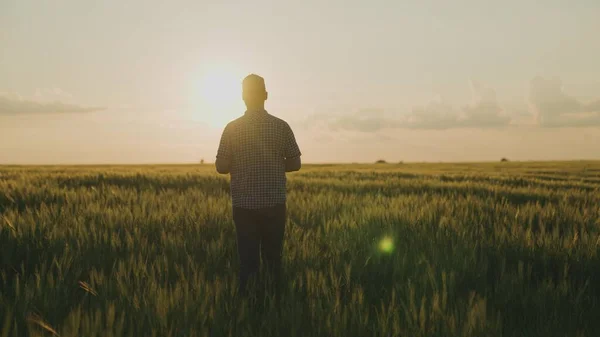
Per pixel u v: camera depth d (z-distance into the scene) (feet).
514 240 22.63
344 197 41.70
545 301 14.92
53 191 39.06
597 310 14.79
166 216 27.89
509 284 16.26
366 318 13.14
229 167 16.52
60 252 19.79
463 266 18.03
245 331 12.51
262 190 16.03
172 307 13.32
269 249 16.87
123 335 12.25
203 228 25.11
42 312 13.51
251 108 16.48
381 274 18.22
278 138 16.28
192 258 19.02
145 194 38.78
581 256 20.10
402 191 51.85
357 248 21.98
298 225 27.91
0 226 22.52
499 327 12.68
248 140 16.08
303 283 16.79
